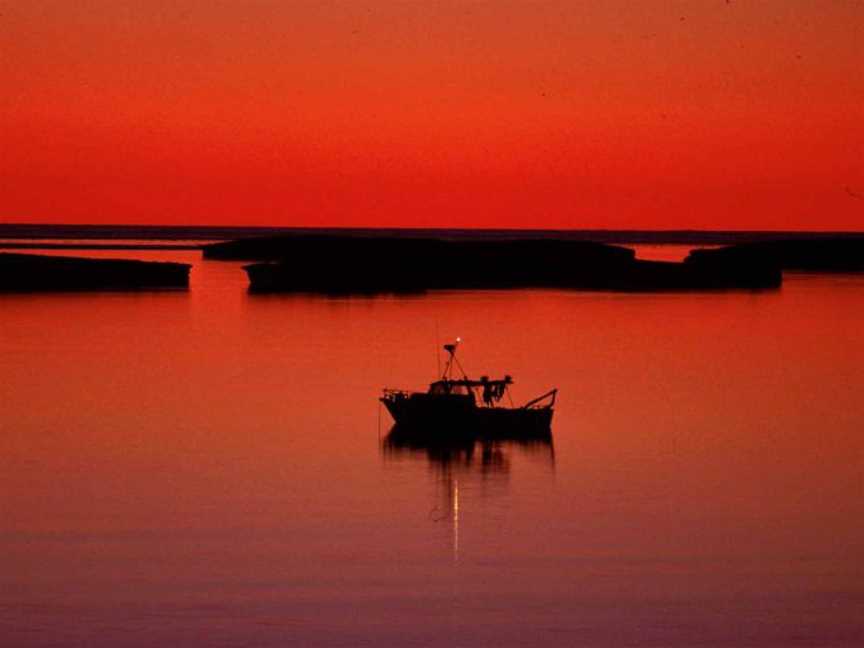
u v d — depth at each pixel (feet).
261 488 459.32
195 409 621.31
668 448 538.06
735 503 443.32
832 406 649.61
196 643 311.68
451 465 500.74
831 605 339.77
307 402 643.04
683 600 342.64
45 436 551.59
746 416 617.21
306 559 374.22
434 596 343.87
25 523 409.08
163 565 367.25
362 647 310.45
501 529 407.85
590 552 384.06
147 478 473.26
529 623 325.83
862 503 443.73
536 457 518.37
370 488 461.78
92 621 324.60
